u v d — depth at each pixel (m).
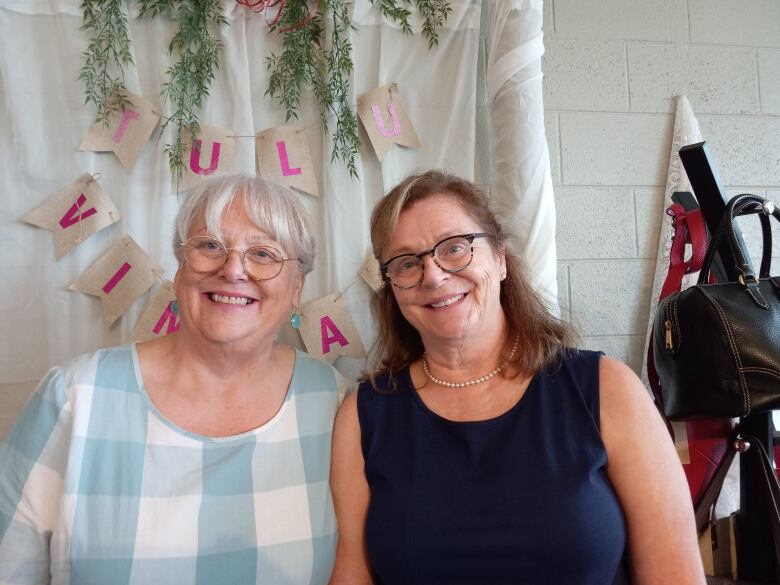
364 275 1.43
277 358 1.10
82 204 1.37
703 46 1.67
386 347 1.13
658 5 1.66
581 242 1.61
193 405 0.99
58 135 1.38
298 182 1.43
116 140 1.38
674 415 1.10
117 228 1.41
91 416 0.93
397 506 0.89
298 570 0.93
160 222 1.37
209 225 0.94
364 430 1.00
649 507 0.83
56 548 0.87
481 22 1.54
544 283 1.36
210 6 1.39
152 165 1.41
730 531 1.16
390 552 0.88
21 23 1.37
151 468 0.91
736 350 1.00
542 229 1.38
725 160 1.66
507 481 0.86
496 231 1.00
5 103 1.37
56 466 0.91
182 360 0.99
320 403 1.06
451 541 0.85
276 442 0.99
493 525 0.84
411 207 0.97
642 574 0.84
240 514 0.92
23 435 0.92
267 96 1.46
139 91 1.39
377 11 1.48
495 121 1.44
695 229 1.24
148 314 1.36
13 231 1.36
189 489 0.91
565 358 0.96
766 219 1.10
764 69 1.69
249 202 0.96
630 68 1.64
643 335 1.62
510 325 1.02
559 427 0.89
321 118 1.46
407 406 0.99
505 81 1.41
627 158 1.63
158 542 0.88
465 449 0.91
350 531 0.98
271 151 1.43
